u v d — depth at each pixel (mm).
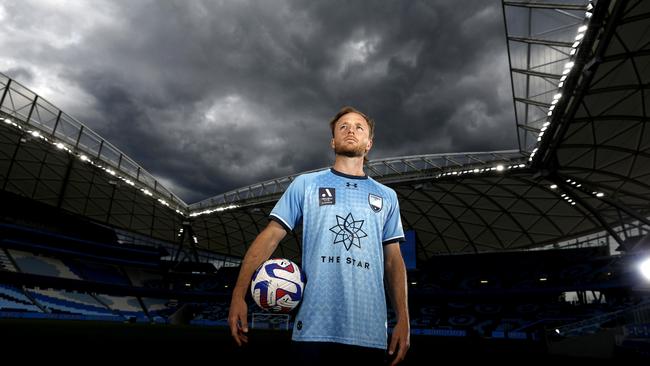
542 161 29984
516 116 27625
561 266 47094
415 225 51094
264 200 48938
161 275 61844
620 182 29609
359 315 2240
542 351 21938
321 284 2291
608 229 34250
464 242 52188
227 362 11086
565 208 40156
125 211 56438
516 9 20250
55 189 50469
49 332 20812
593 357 18141
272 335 31203
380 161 41594
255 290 2373
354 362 2170
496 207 43531
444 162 38188
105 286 50344
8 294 42625
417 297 50969
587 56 18828
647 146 24578
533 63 22422
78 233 56906
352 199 2518
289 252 62844
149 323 49500
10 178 47781
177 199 52406
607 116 22984
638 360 15180
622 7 15805
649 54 18391
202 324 53594
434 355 16297
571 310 43719
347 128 2742
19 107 36219
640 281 37406
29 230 48531
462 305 51094
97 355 11438
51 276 47219
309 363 2139
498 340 33281
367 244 2412
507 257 50219
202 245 66188
